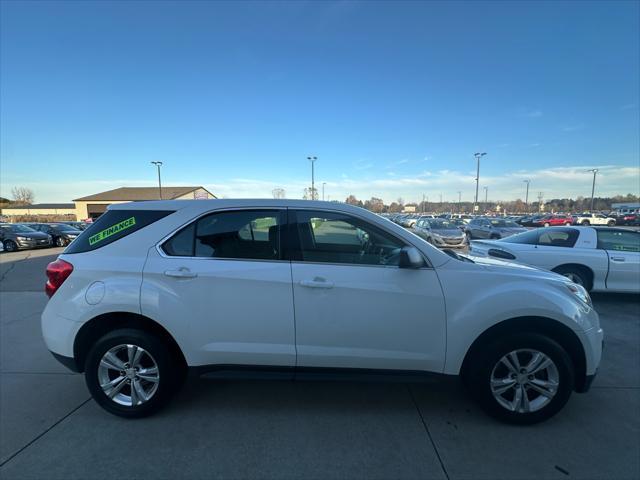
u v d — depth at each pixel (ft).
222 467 7.72
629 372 12.17
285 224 9.41
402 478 7.43
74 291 9.27
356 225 9.41
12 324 17.81
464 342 8.92
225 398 10.52
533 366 8.93
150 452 8.19
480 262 10.34
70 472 7.57
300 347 9.05
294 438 8.68
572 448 8.30
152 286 9.03
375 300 8.91
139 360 9.37
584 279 20.74
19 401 10.49
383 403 10.27
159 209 9.78
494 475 7.50
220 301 9.01
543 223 146.00
